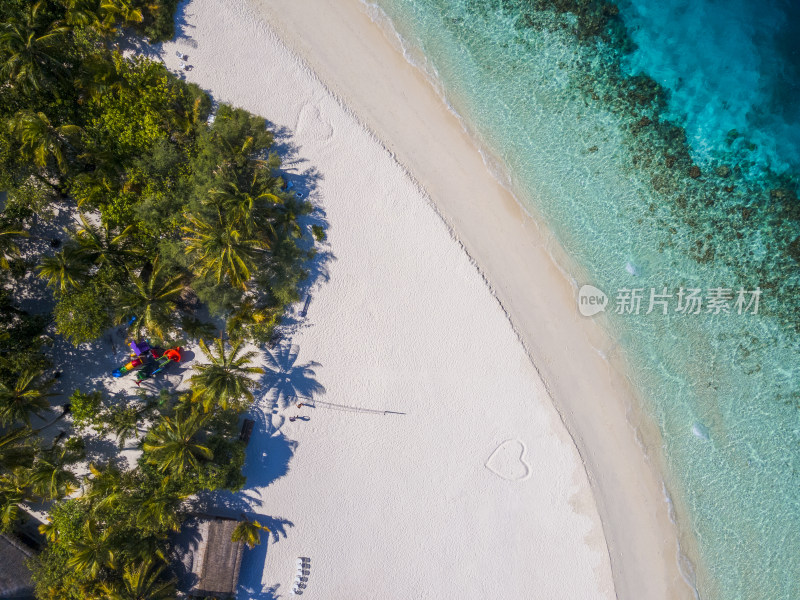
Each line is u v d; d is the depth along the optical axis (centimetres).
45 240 2161
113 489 1994
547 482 2255
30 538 2152
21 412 1909
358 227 2230
